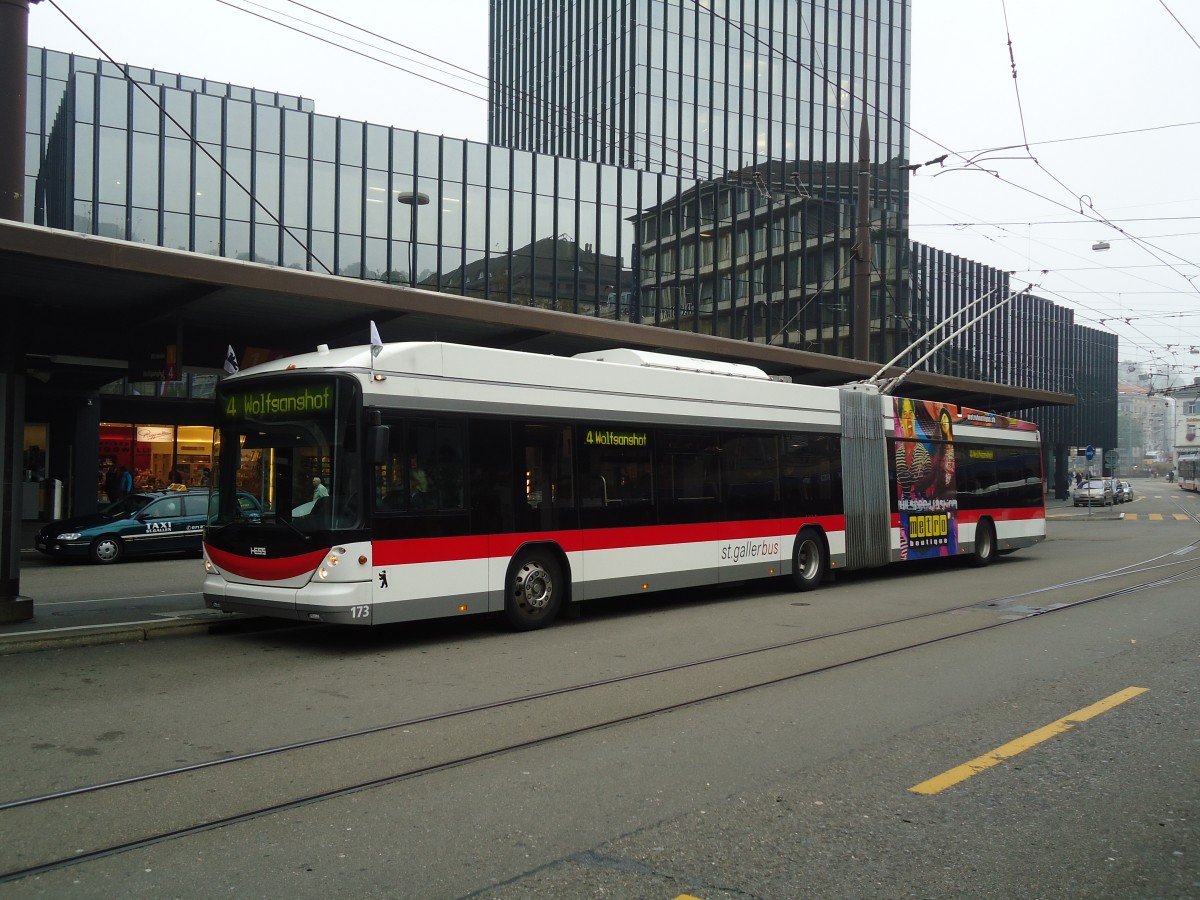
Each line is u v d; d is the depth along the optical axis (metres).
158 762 5.83
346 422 9.38
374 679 8.30
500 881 4.12
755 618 11.95
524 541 10.75
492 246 34.62
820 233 47.75
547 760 5.90
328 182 31.25
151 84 28.75
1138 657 9.21
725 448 13.45
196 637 10.48
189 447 32.25
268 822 4.83
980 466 19.34
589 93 57.09
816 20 57.06
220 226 29.50
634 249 39.22
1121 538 29.05
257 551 9.69
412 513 9.72
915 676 8.36
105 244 9.56
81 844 4.53
